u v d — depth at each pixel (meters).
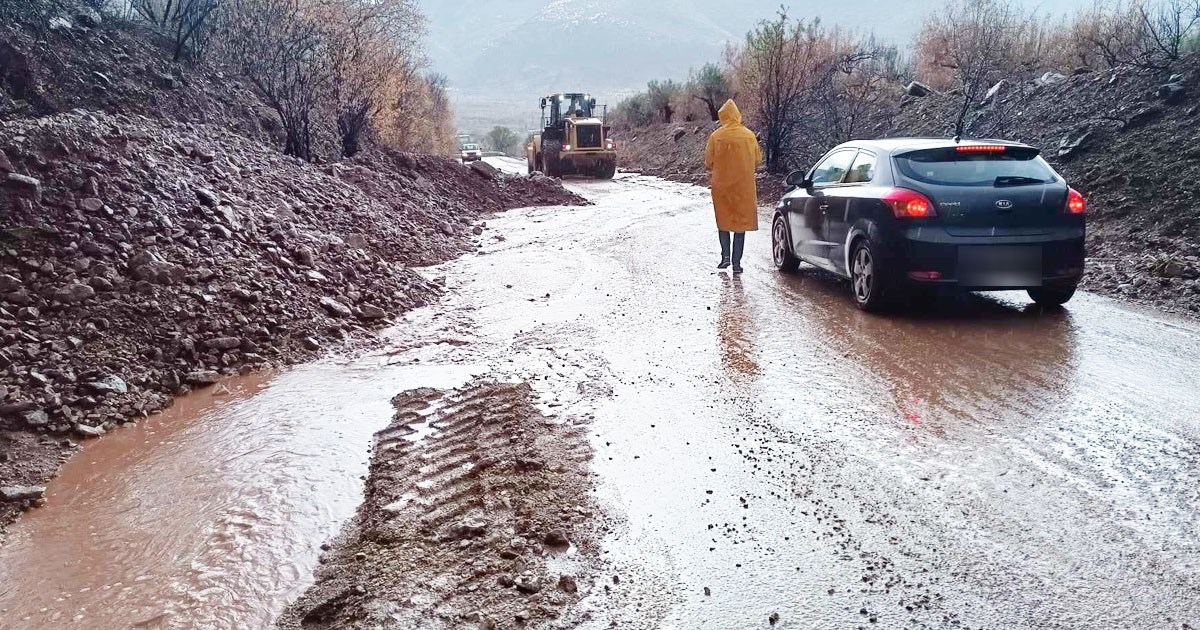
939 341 7.20
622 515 4.21
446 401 6.00
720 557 3.81
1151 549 3.75
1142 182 11.63
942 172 7.96
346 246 9.81
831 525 4.07
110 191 8.17
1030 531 3.94
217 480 4.83
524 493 4.44
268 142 16.36
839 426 5.30
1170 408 5.43
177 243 8.00
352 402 6.09
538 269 10.99
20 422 5.47
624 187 25.34
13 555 4.07
